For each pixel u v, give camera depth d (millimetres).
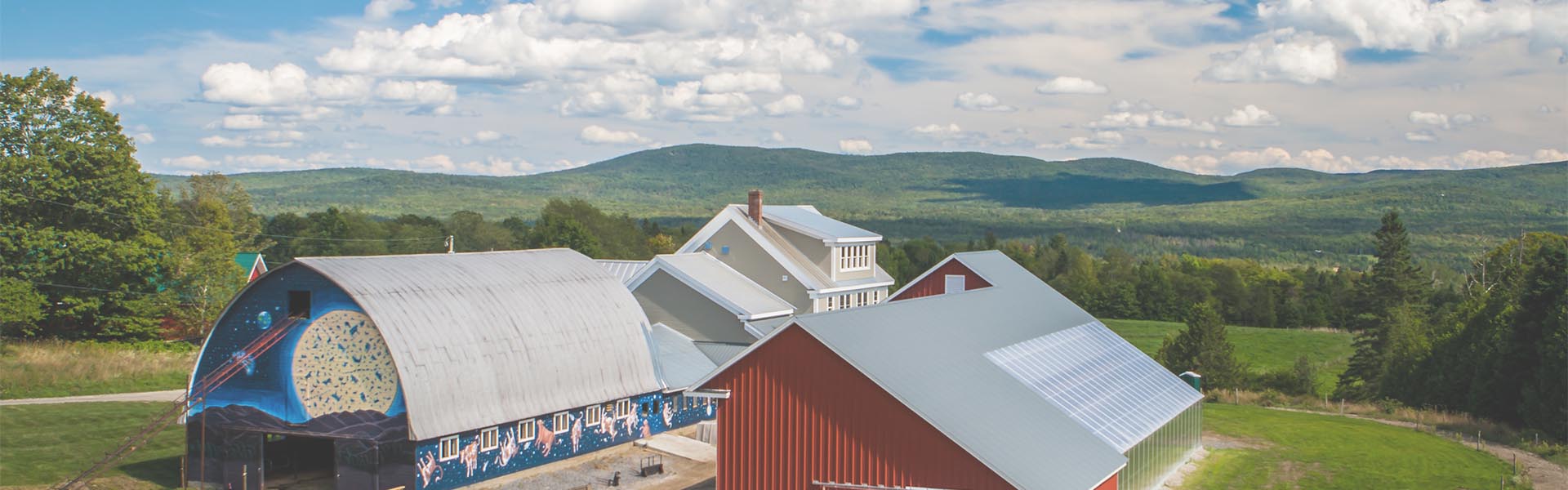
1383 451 53844
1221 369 77562
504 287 46375
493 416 42062
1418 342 78938
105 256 73188
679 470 45812
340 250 152375
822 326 35750
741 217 64750
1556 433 57125
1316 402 71375
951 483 32844
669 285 58312
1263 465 49750
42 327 74125
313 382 40219
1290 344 118312
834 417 34844
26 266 71375
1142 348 112438
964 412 34500
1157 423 43094
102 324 75125
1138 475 40531
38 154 73062
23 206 72438
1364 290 105062
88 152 73875
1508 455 53562
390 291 41375
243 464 40875
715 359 55719
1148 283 143875
